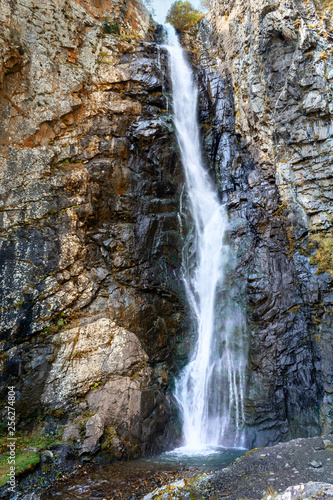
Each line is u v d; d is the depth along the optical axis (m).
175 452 8.70
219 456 8.34
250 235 11.63
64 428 7.91
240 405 9.93
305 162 10.74
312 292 9.77
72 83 11.12
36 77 10.31
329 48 10.50
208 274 12.05
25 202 9.20
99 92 11.80
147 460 7.93
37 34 10.60
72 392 8.34
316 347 9.41
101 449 7.72
